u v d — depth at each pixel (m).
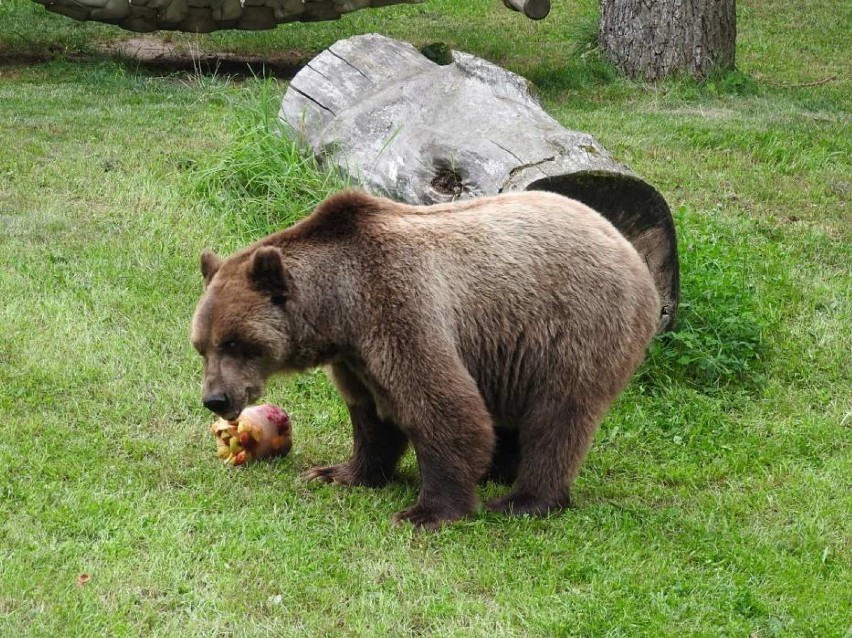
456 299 7.32
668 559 7.23
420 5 23.03
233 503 7.50
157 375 9.27
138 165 12.88
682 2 17.94
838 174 14.83
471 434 7.25
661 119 16.33
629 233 9.84
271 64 18.45
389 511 7.61
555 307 7.41
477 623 6.32
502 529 7.39
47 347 9.37
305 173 11.87
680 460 8.98
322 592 6.50
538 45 20.55
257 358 7.21
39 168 12.55
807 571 7.25
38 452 7.88
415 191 10.55
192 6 16.59
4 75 16.47
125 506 7.25
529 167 9.73
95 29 19.67
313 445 8.65
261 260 7.05
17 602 6.15
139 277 10.63
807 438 9.34
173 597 6.36
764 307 11.35
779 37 22.02
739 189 14.17
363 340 7.25
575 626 6.36
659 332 10.29
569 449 7.56
